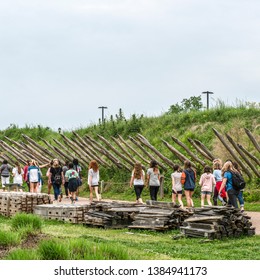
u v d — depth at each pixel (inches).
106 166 1362.0
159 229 681.6
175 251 528.7
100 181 1323.8
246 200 1029.2
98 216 731.4
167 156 1270.9
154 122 1512.1
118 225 730.8
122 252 425.1
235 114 1331.2
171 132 1398.9
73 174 1015.0
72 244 428.8
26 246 471.5
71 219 765.9
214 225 616.7
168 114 1555.1
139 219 703.7
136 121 1536.7
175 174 886.4
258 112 1301.7
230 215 633.0
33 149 1567.4
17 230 539.8
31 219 557.3
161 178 1145.4
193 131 1348.4
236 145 1064.8
